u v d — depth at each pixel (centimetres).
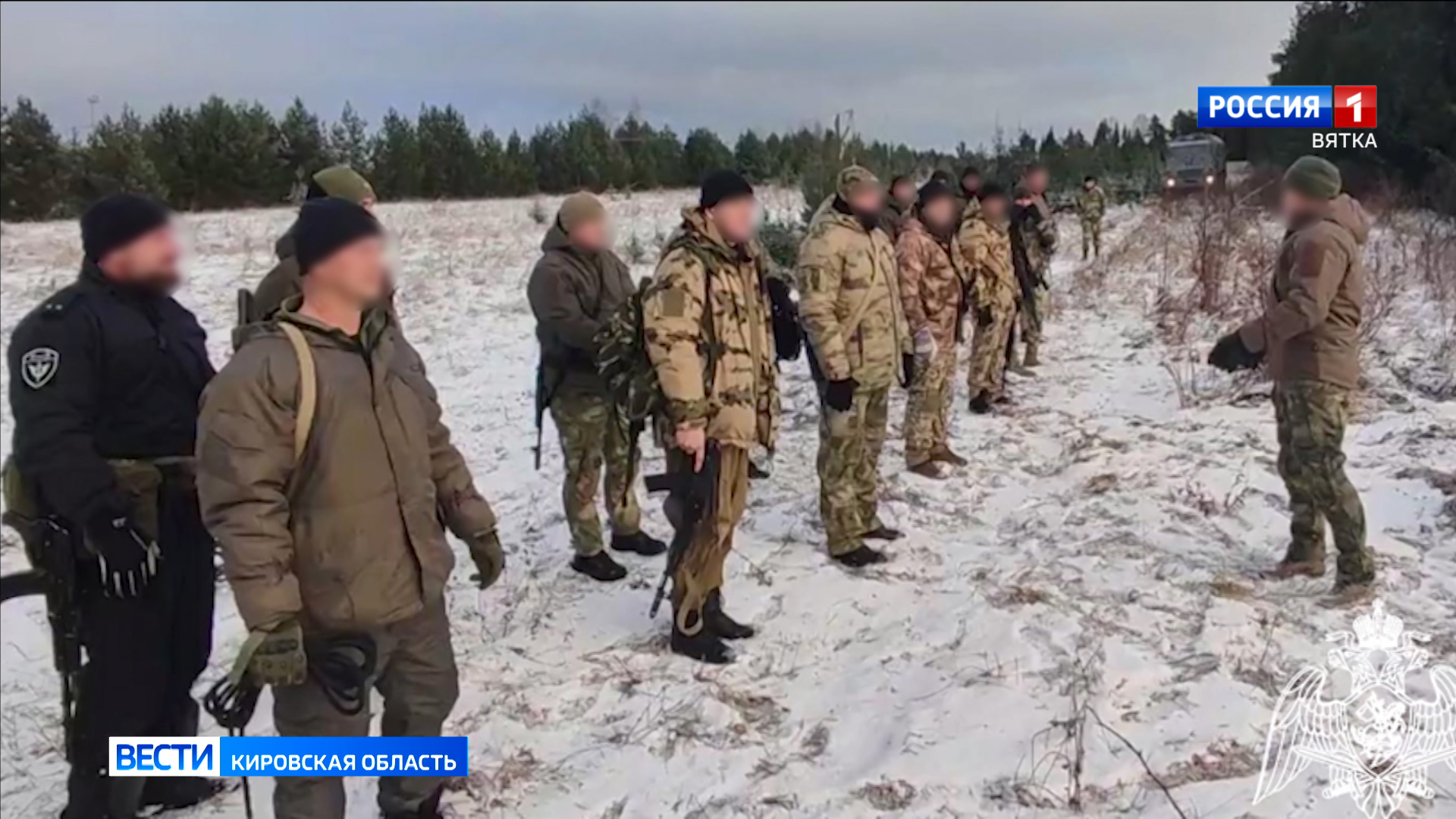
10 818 365
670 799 323
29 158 2683
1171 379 812
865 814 307
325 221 249
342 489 254
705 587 409
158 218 316
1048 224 917
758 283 409
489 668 414
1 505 730
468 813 322
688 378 381
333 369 252
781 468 660
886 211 729
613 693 389
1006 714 349
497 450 779
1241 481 561
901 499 582
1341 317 412
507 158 3500
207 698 251
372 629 265
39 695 480
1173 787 306
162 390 314
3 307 1334
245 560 239
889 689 379
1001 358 774
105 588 304
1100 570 463
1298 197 415
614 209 2406
